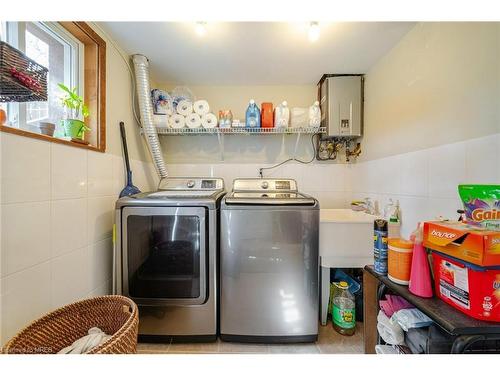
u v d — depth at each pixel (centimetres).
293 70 202
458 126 112
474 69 104
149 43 163
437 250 78
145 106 183
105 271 148
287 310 144
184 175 236
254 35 153
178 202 141
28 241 96
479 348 72
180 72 206
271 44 163
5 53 74
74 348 91
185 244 144
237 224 142
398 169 160
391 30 147
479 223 74
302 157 235
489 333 63
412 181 146
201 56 180
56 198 110
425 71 134
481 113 101
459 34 111
